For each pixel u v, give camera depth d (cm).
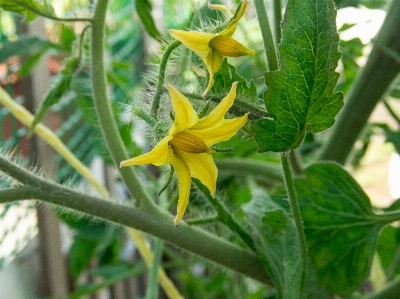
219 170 15
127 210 10
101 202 10
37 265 27
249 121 8
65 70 12
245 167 15
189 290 28
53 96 13
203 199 14
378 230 11
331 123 8
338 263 11
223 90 9
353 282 11
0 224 22
